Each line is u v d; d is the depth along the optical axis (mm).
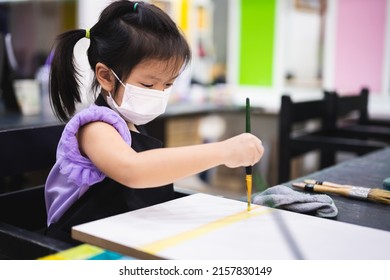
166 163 858
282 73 4117
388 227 868
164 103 1036
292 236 750
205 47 4105
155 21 973
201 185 3926
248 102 966
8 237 824
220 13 4312
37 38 3445
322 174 1313
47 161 1133
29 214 1132
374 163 1484
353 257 680
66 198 1004
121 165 854
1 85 2559
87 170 942
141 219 818
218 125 3990
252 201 964
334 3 3732
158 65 968
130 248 686
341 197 1069
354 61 3697
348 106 2717
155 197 1060
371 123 3041
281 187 1024
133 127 1119
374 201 1029
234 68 4355
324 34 3826
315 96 3939
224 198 988
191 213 865
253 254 675
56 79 1062
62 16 3564
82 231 742
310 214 922
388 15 3479
